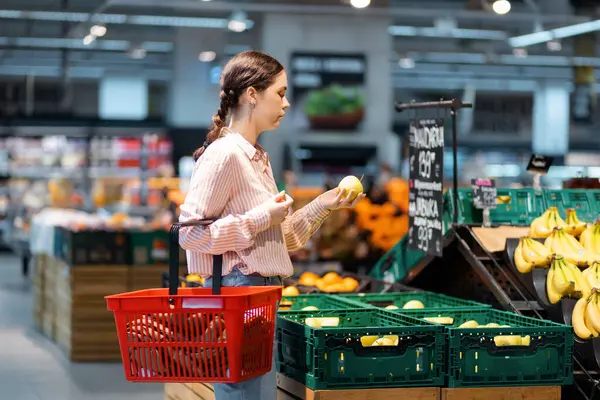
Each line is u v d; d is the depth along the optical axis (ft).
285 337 13.05
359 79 59.47
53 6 51.78
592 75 58.23
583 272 14.08
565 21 51.98
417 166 17.37
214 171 11.28
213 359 10.73
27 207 54.08
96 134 64.54
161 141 64.08
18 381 25.49
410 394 12.17
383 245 31.76
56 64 71.67
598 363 13.03
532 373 12.44
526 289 14.70
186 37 64.80
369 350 12.05
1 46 63.00
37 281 35.09
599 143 75.25
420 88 79.15
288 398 13.02
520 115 77.10
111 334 28.71
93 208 54.24
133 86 73.97
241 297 10.42
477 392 12.30
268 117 11.85
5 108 71.36
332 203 12.50
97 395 23.62
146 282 29.07
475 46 61.57
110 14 51.42
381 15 56.29
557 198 17.60
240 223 11.04
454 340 12.21
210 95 65.77
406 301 16.69
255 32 63.46
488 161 72.02
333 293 17.40
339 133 60.49
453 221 16.65
